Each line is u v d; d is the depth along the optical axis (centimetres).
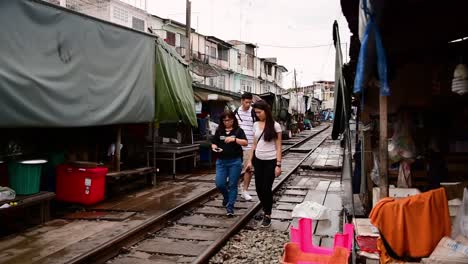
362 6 276
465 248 303
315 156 1831
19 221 645
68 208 742
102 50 767
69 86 683
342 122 621
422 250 324
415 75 511
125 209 731
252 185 1043
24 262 470
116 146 864
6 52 569
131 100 862
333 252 362
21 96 591
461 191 374
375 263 363
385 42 393
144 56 912
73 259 459
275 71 6225
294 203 838
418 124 586
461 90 426
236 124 701
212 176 1180
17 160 653
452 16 343
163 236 601
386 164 354
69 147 841
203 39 3956
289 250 380
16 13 584
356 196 652
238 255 526
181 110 1048
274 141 640
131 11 2712
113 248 525
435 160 575
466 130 578
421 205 331
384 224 330
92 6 2394
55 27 653
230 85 4519
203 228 643
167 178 1137
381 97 350
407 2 322
